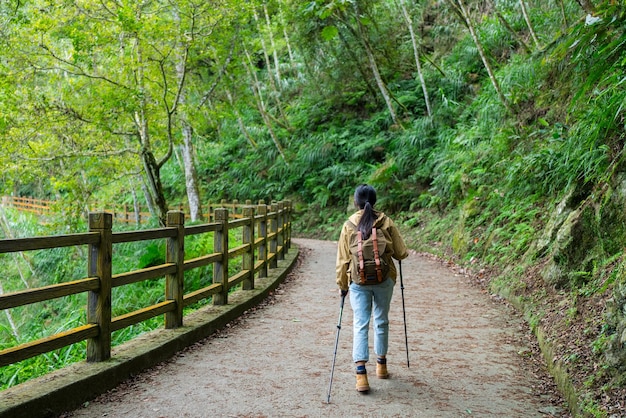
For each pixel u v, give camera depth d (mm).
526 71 12008
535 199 9250
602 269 5270
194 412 3613
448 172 14156
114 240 4320
